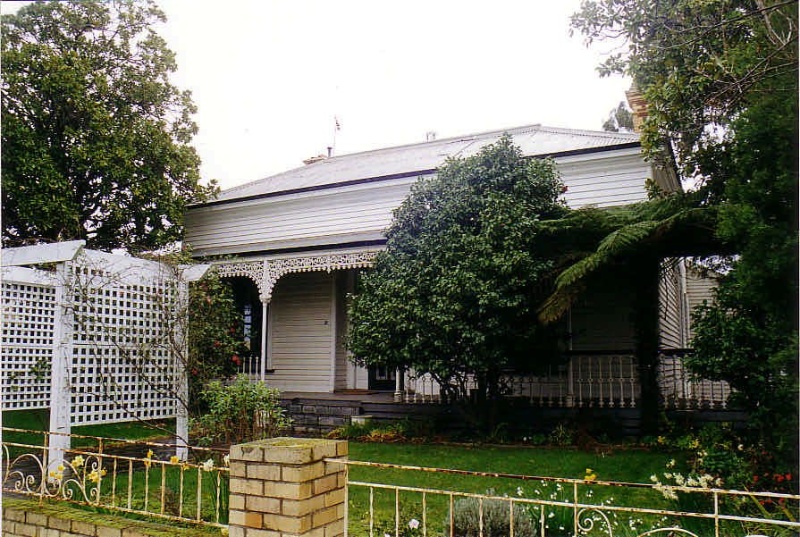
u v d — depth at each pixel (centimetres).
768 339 705
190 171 1523
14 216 1277
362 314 1068
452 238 986
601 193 1205
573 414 1048
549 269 979
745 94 743
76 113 1333
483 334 947
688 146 909
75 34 1415
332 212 1461
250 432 737
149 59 1491
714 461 665
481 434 1036
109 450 900
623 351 1049
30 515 469
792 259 541
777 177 570
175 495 618
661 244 965
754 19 749
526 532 443
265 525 350
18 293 1072
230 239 1584
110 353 813
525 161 1040
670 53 848
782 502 525
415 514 560
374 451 948
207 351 954
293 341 1555
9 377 1045
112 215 1377
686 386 1284
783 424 616
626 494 658
